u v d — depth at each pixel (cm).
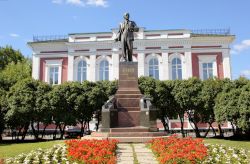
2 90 2966
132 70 1894
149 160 1118
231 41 4097
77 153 1055
